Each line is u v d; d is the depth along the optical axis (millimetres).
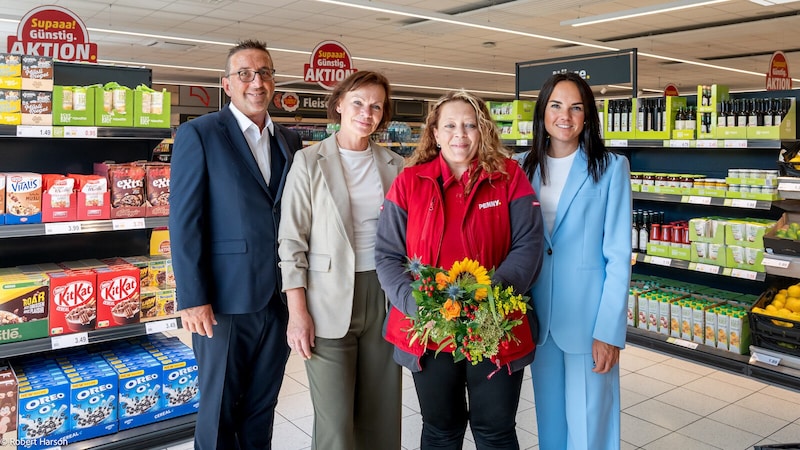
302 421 3365
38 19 6402
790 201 4117
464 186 1990
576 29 13000
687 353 4395
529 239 1980
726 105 4262
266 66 2426
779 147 3982
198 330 2275
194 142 2312
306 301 2271
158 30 12492
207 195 2348
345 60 10484
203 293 2271
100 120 2988
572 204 2238
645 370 4219
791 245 3752
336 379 2256
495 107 5723
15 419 2777
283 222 2262
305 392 3783
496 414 1992
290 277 2209
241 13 11102
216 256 2352
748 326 4160
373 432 2412
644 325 4723
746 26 12297
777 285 4398
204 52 14742
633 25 12539
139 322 3115
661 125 4637
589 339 2223
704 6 10766
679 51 15539
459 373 2000
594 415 2244
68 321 2932
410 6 11000
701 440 3152
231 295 2348
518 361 1961
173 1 10141
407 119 23328
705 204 4773
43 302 2873
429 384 1997
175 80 19984
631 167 5371
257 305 2371
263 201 2393
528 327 2021
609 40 14320
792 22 11891
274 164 2500
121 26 12055
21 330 2826
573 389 2258
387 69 18609
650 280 5172
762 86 23359
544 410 2344
